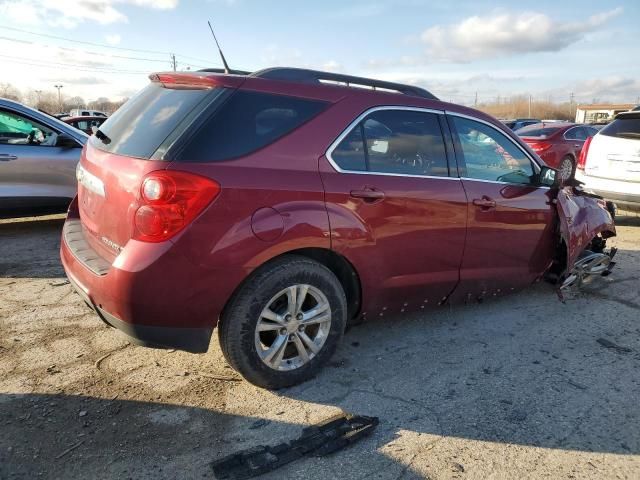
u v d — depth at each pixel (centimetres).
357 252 313
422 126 354
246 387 309
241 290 278
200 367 330
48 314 398
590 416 292
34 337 360
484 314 436
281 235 279
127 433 262
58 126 641
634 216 895
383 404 297
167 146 265
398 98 345
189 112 278
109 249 287
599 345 384
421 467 246
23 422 266
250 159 278
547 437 272
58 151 629
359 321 345
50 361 329
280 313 295
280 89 299
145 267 252
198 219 257
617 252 636
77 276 295
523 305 459
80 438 257
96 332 372
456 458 253
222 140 273
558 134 1213
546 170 419
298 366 307
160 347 274
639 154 728
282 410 287
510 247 402
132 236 260
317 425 274
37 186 620
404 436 269
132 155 277
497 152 398
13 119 611
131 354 343
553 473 246
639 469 251
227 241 264
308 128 301
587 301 473
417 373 334
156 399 293
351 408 292
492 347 376
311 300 309
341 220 302
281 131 292
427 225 344
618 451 263
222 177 264
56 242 599
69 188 639
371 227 317
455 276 372
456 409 295
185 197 254
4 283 460
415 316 426
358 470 243
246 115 283
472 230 371
